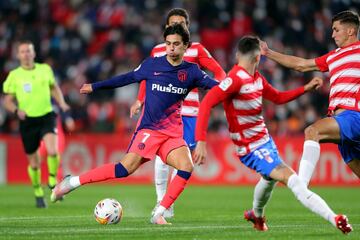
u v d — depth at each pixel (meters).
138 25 89.81
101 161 68.75
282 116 75.94
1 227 29.73
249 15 92.00
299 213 38.59
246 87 26.11
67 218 34.47
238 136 26.73
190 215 37.22
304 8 91.56
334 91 29.73
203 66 34.97
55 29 90.88
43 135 44.25
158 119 29.77
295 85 80.38
